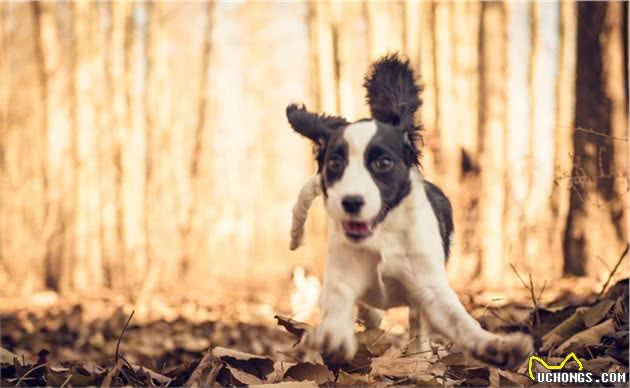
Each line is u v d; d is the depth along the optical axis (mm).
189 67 21281
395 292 4266
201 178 18953
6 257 15703
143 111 15188
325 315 4043
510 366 3709
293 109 4289
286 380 4004
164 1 17031
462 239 11477
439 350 4598
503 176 11750
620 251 10555
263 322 9164
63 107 14734
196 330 8406
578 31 11008
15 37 18531
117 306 10844
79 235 14281
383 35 12867
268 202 24422
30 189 15672
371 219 3869
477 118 12211
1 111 17594
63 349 7168
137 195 14820
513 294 9422
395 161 3980
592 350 4406
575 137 10781
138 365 4625
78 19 14648
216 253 20859
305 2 18906
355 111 13906
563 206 10961
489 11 12352
